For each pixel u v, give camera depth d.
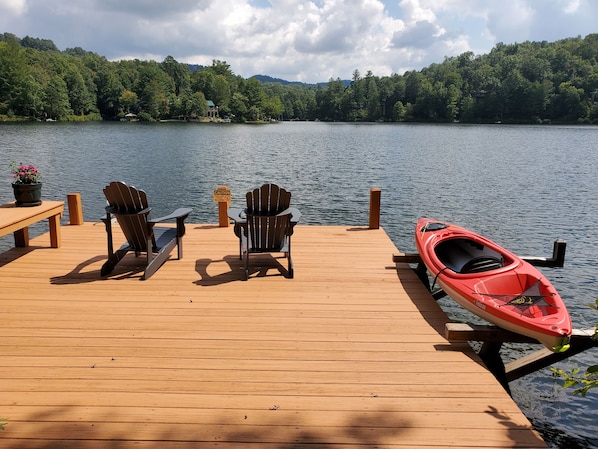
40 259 5.19
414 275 4.78
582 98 89.62
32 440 2.18
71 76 82.88
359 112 125.12
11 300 3.97
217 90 110.19
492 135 57.28
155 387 2.65
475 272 4.40
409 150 35.22
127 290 4.25
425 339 3.33
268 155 30.48
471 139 49.34
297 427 2.31
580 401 4.32
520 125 89.06
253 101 106.81
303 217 13.09
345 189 17.78
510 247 10.11
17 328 3.41
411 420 2.38
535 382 4.64
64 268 4.87
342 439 2.22
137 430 2.27
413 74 118.44
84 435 2.22
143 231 4.70
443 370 2.89
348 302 4.03
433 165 25.48
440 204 14.87
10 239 10.47
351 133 63.31
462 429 2.31
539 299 3.49
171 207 14.56
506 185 18.70
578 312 6.59
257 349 3.13
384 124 103.56
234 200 15.58
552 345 3.04
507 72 104.31
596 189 17.69
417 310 3.86
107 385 2.66
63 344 3.17
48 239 6.12
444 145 40.56
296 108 141.88
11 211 5.12
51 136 42.69
